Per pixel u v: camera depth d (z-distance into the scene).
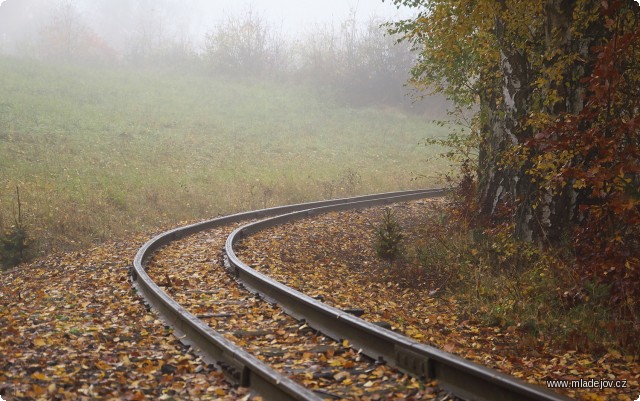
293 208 21.34
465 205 14.62
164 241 14.88
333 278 12.07
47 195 19.80
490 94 14.91
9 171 22.08
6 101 33.72
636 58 9.97
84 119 33.44
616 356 7.35
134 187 22.98
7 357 6.38
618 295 8.55
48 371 6.09
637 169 8.59
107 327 7.89
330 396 5.41
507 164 12.73
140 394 5.46
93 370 6.20
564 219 11.18
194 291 10.05
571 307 9.06
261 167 30.06
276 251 14.13
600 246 9.37
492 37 13.78
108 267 12.14
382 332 6.49
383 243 13.45
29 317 8.37
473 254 12.33
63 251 15.90
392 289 11.48
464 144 16.81
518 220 11.97
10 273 13.04
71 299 9.63
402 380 5.85
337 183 28.08
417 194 25.25
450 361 5.53
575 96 10.88
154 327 7.94
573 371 6.77
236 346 6.19
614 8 8.94
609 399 5.93
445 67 16.61
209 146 32.88
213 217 20.88
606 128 9.14
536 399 4.72
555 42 10.98
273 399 5.29
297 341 7.32
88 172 23.92
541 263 10.52
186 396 5.52
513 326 8.61
